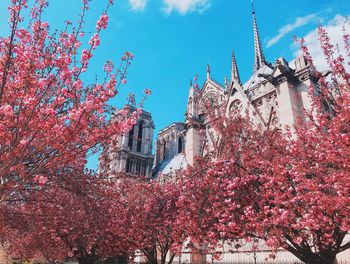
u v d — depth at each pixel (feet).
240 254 106.11
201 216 55.47
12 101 32.42
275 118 123.44
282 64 119.75
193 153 152.25
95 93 40.14
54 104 33.65
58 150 36.86
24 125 32.17
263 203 51.80
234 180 54.29
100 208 63.26
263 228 47.34
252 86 153.28
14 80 34.50
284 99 114.83
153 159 322.14
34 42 38.19
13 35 33.40
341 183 43.42
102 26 36.01
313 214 43.47
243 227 50.93
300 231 50.14
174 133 344.08
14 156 32.73
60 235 74.33
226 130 75.72
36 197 54.49
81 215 61.11
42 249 89.66
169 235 77.15
